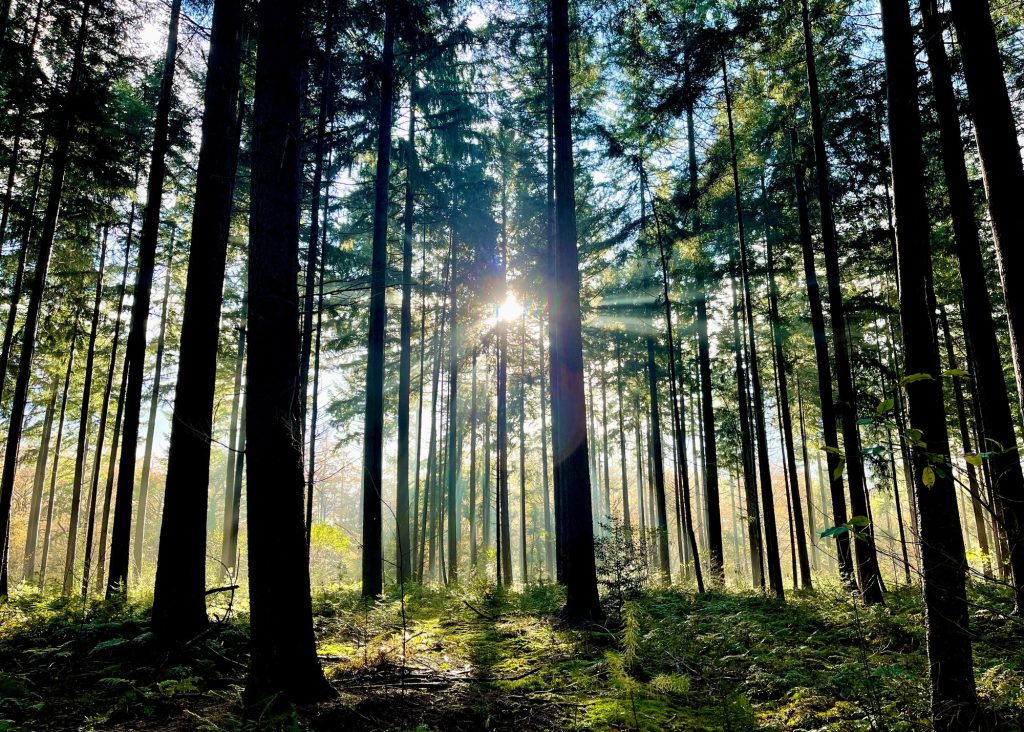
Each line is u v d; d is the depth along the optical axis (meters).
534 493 39.69
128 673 5.52
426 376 23.92
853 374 14.91
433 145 16.95
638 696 4.87
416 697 4.99
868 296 14.87
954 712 3.70
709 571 15.09
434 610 10.22
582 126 14.88
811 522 22.48
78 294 16.06
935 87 7.50
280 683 4.55
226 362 21.34
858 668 5.32
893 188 4.33
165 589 6.49
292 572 4.75
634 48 11.98
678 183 15.11
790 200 13.20
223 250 7.45
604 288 18.38
